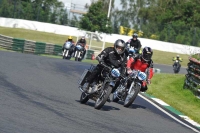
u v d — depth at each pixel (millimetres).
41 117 33688
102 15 189375
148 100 54656
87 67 86875
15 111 34375
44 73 65812
